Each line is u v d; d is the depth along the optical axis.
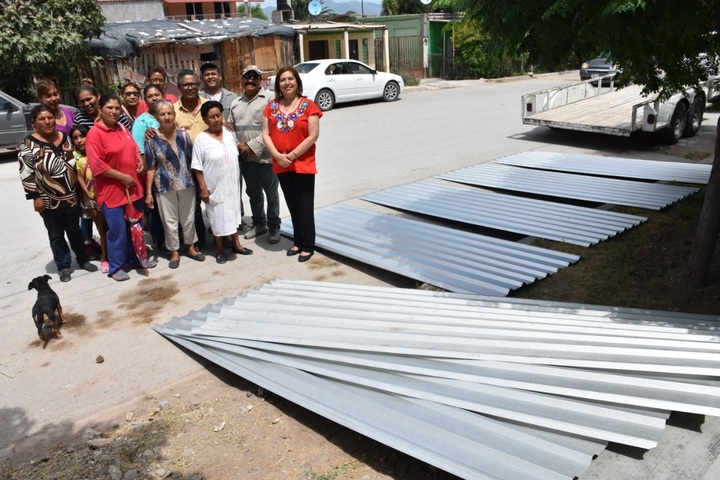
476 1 3.68
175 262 5.93
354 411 3.21
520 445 2.82
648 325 4.02
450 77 28.05
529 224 6.57
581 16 3.23
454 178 8.88
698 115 11.55
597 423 2.91
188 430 3.47
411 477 3.03
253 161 6.24
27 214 8.12
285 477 3.07
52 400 3.83
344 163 10.41
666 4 3.13
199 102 6.12
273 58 21.59
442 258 5.68
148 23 19.98
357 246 6.10
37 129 5.37
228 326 4.36
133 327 4.75
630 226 6.36
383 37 25.84
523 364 3.39
